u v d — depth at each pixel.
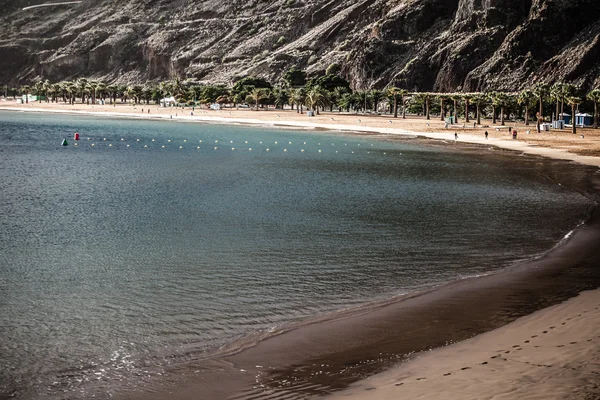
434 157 96.94
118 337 23.77
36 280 31.39
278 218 48.22
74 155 98.88
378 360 20.05
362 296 28.69
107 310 26.94
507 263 34.50
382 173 78.25
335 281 31.34
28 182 68.56
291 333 23.53
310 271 33.22
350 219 48.06
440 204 55.41
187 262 35.00
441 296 27.94
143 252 37.28
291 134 142.50
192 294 29.22
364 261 35.34
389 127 161.50
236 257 36.16
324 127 162.88
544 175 75.81
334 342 22.22
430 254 36.97
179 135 139.25
